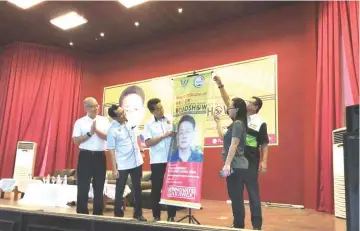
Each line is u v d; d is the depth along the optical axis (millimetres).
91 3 7051
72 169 8938
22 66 9234
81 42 9266
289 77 6758
